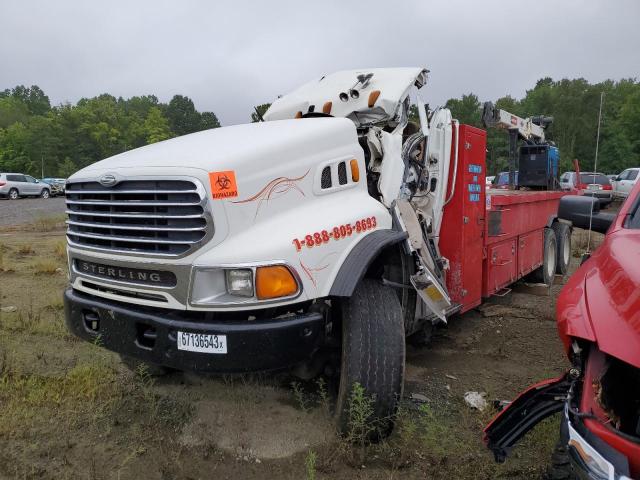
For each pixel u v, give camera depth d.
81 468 3.38
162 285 3.49
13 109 118.00
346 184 4.12
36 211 25.50
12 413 3.95
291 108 5.69
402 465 3.44
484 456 3.53
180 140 4.43
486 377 4.93
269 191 3.59
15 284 8.26
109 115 106.06
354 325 3.65
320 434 3.81
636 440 2.12
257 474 3.37
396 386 3.64
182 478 3.32
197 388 4.55
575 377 2.55
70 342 5.55
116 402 4.23
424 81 5.79
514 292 8.39
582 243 13.35
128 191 3.58
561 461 3.05
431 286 4.51
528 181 9.80
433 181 5.45
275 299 3.35
